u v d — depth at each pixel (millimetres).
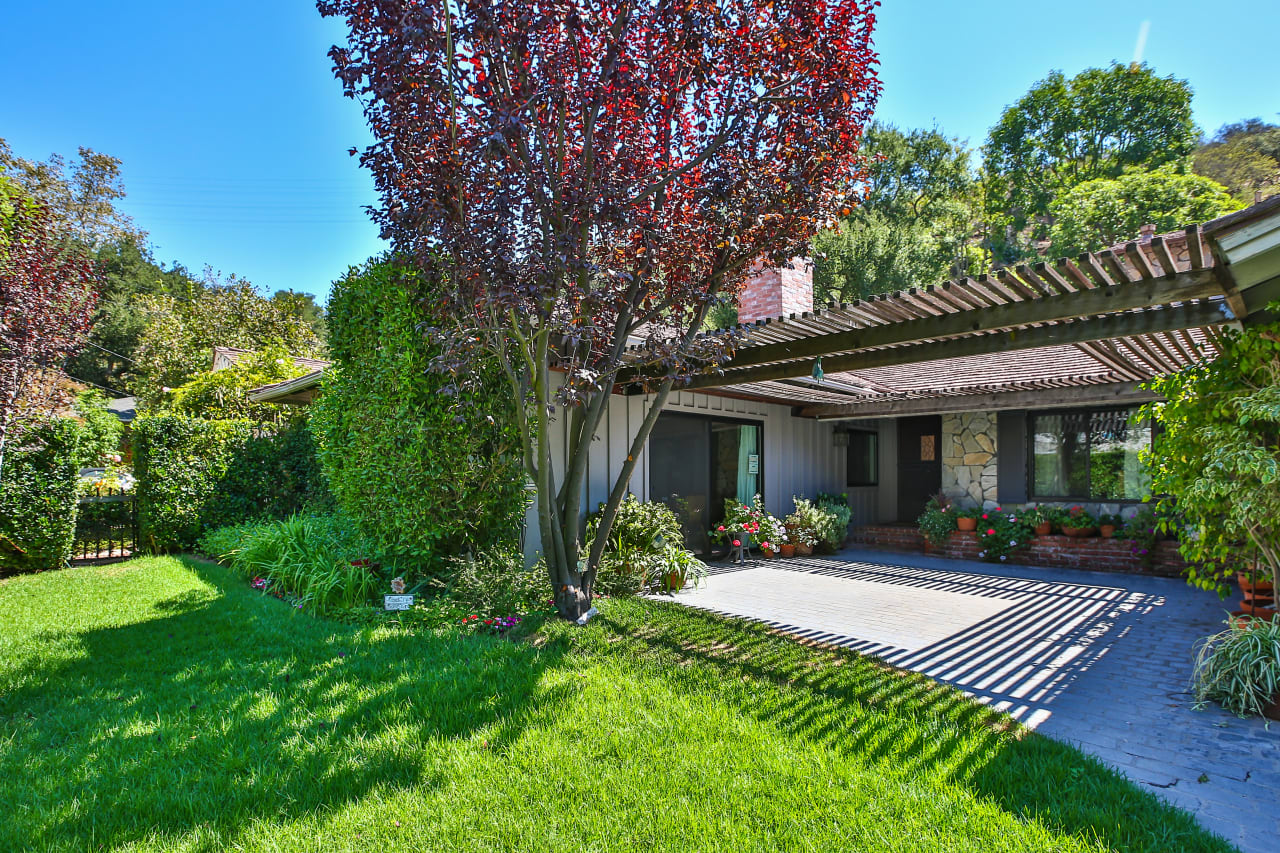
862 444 13383
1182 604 6660
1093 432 9570
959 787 2707
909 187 28969
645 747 3059
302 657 4438
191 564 8773
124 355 32469
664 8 4984
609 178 4840
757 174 5348
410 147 4781
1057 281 4352
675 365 5305
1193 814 2578
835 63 5188
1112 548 8734
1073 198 26547
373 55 4512
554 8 4723
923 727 3346
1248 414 3863
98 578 7754
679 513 9266
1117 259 3961
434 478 6055
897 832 2381
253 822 2441
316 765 2865
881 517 13578
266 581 6812
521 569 6207
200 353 22062
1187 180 24812
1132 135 32656
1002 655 4848
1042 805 2570
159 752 2994
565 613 5664
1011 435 10242
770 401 10742
